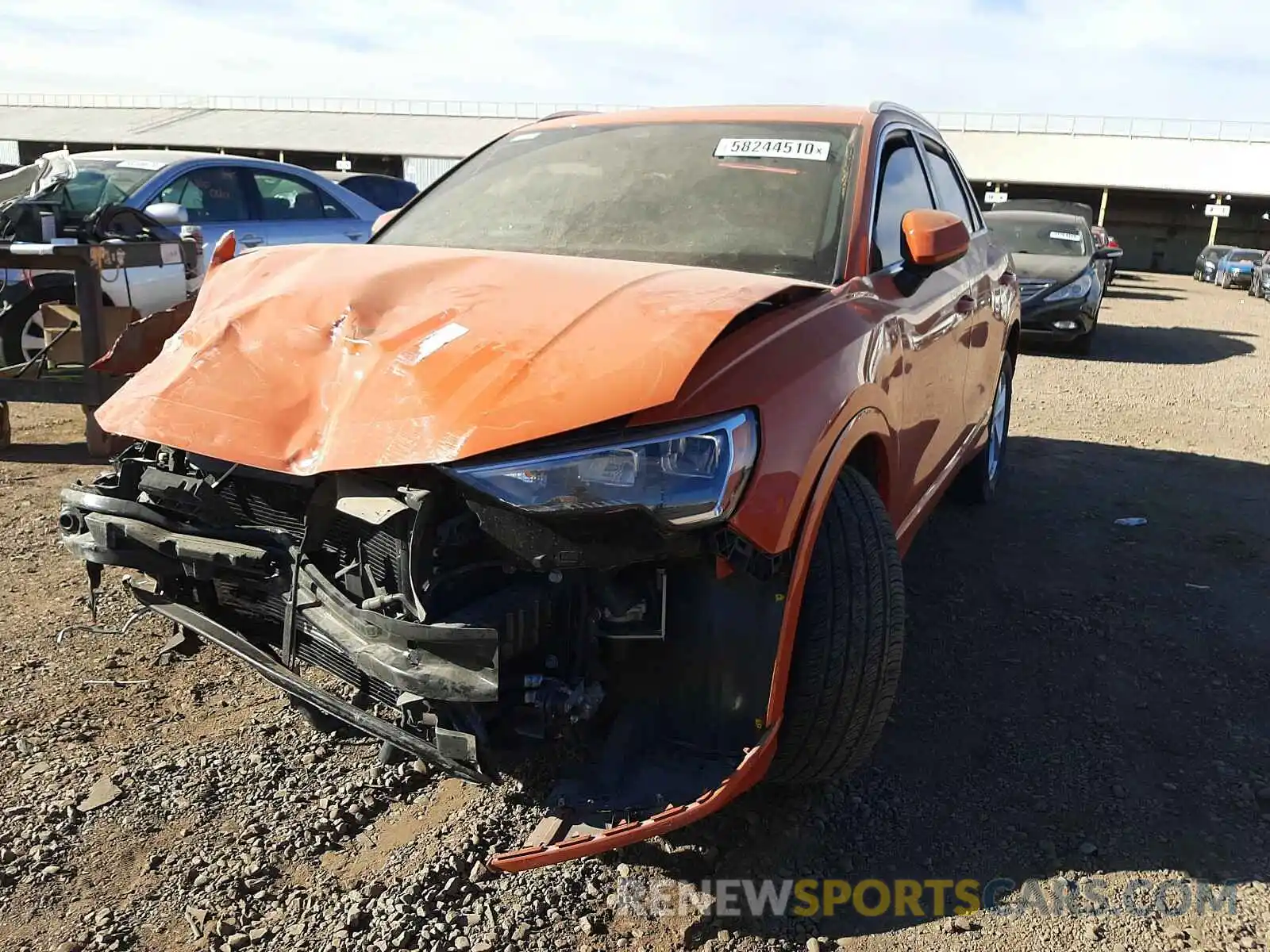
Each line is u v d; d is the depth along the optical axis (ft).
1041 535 16.21
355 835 8.24
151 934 7.14
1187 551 15.64
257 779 8.93
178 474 7.89
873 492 8.36
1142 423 25.72
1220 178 143.74
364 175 45.11
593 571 6.89
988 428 16.21
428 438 6.53
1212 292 91.66
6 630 11.58
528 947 7.11
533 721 6.74
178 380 7.64
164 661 11.00
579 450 6.32
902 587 8.02
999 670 11.48
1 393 19.17
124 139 145.07
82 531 8.35
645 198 10.69
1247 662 11.84
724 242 9.89
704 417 6.57
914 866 8.12
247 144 141.08
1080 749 9.87
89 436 19.29
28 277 20.48
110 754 9.24
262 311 7.88
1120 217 154.40
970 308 12.62
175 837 8.14
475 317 7.24
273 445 7.04
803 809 8.73
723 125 11.55
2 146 149.28
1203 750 9.90
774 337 7.45
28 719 9.75
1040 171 147.23
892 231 10.69
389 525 6.74
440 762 6.95
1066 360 37.70
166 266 21.08
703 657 7.18
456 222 11.17
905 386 9.50
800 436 7.09
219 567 7.64
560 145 12.00
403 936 7.12
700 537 6.57
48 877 7.64
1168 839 8.52
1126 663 11.75
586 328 6.95
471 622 6.47
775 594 7.09
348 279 7.93
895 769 9.43
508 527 6.39
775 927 7.39
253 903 7.45
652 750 7.25
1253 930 7.48
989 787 9.20
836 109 11.75
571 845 6.61
